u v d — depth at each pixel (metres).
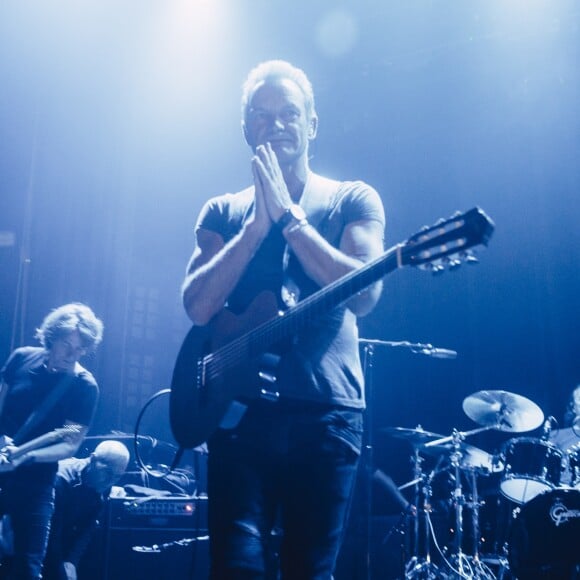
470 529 6.91
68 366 4.28
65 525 4.87
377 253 2.07
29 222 8.24
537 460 6.50
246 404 1.97
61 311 4.33
